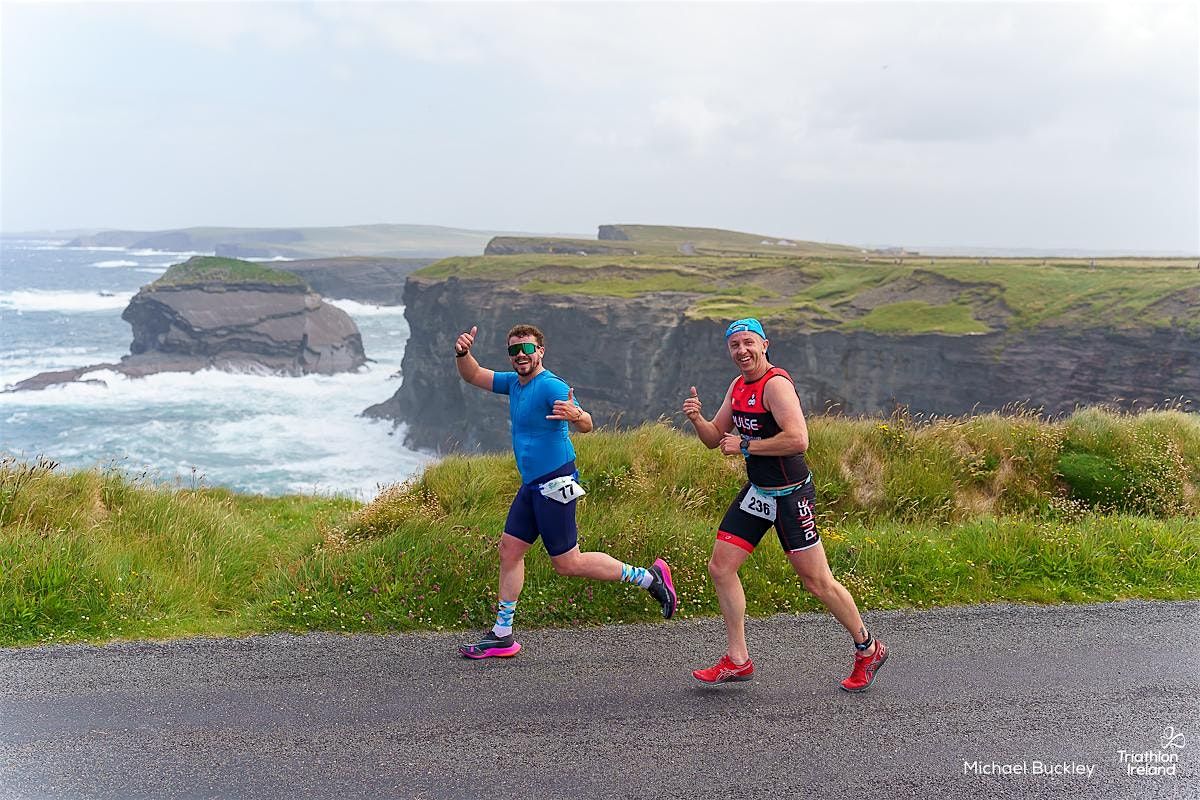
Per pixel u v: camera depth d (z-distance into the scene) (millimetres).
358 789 3660
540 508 5207
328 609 5766
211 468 71688
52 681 4691
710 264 117812
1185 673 5105
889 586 6609
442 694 4641
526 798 3613
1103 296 77000
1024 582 6785
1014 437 9953
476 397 93438
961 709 4570
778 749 4090
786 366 82625
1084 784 3836
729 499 8891
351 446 86688
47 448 74938
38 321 177375
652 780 3783
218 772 3781
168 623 5652
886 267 108250
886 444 9789
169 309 133375
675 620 5914
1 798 3535
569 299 96312
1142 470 9469
